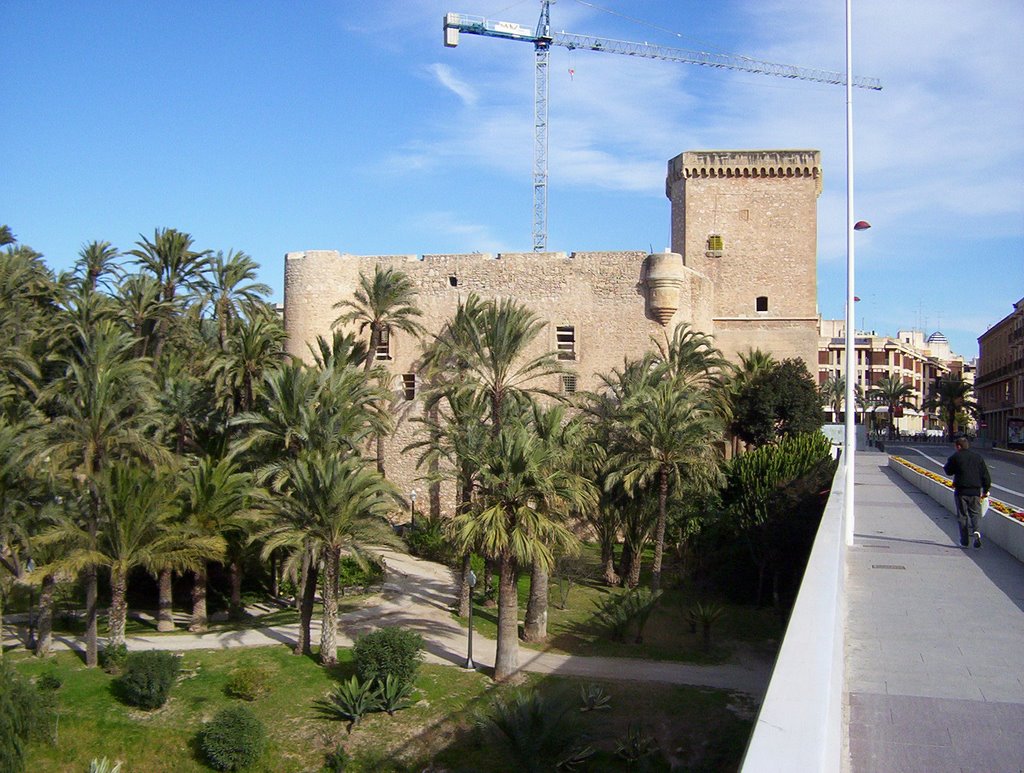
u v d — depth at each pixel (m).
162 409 36.22
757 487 35.69
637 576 37.56
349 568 37.78
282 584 38.12
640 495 36.34
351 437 32.84
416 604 35.75
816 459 35.59
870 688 7.49
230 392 37.91
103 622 33.88
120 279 47.50
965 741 6.28
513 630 27.27
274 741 23.64
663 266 46.31
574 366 47.69
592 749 21.31
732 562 36.09
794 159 57.78
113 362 31.27
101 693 26.27
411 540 44.97
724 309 58.22
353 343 43.44
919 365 136.50
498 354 35.34
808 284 57.62
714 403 41.09
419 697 25.78
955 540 16.28
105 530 28.47
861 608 10.52
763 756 3.82
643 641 30.80
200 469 31.77
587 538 45.91
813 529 31.14
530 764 20.02
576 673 27.36
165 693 25.47
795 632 6.11
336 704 24.92
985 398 101.81
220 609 36.16
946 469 15.95
